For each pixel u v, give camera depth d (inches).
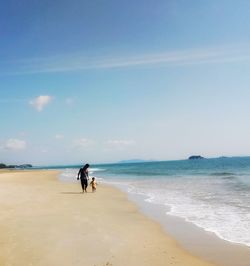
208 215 596.1
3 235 445.7
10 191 1047.6
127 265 332.2
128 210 666.2
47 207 692.1
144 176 1987.0
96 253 369.1
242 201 743.1
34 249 381.7
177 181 1419.8
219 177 1615.4
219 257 362.3
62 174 2684.5
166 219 572.1
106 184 1373.0
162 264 337.4
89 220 553.0
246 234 457.1
